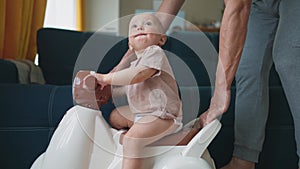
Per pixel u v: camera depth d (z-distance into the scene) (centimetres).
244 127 87
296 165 95
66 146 61
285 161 95
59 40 140
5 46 125
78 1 266
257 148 86
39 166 66
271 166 94
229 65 60
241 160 87
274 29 83
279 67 72
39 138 84
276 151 94
